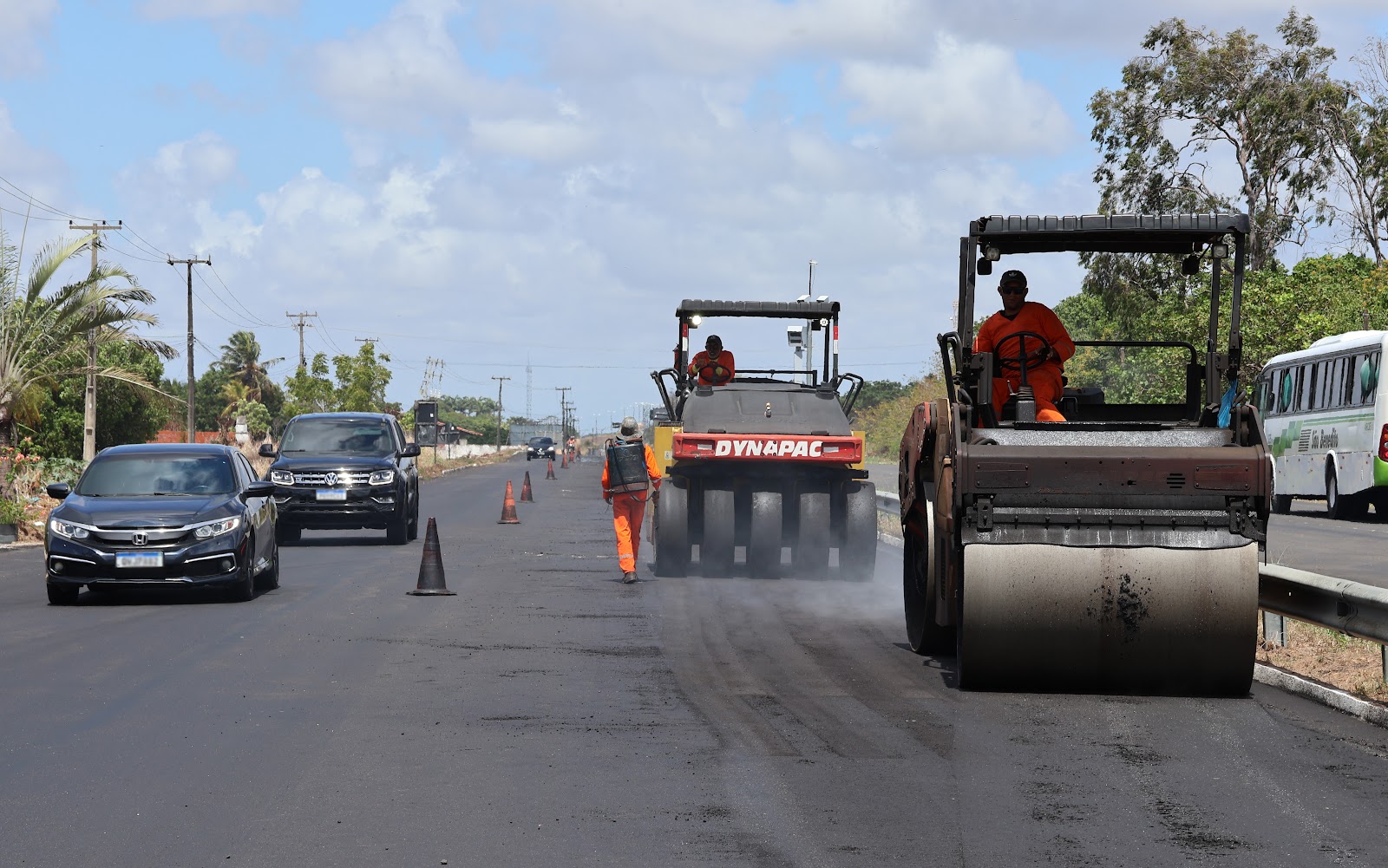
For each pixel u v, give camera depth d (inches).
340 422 1050.7
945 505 424.5
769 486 751.1
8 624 567.2
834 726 363.6
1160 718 375.9
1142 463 393.4
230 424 4586.6
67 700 399.5
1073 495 395.5
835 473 748.0
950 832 266.5
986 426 423.8
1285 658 466.9
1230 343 420.8
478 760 325.4
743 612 599.2
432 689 415.5
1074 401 464.8
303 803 287.9
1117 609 394.0
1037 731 357.7
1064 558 394.6
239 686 421.7
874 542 733.3
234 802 288.5
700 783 303.3
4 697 403.9
